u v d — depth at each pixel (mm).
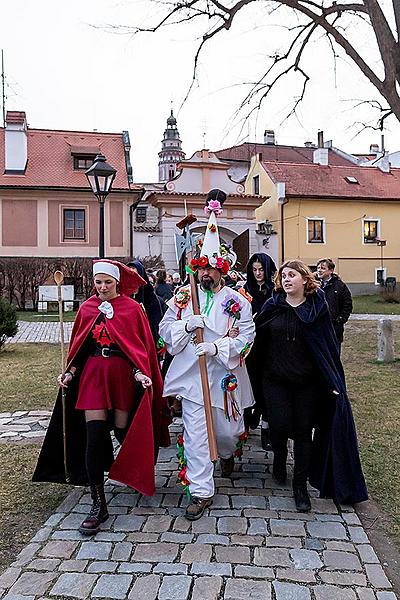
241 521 3865
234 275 4824
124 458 3902
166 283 10469
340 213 35281
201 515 3947
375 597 2990
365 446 5531
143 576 3168
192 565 3279
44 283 27609
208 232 4316
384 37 9023
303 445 4121
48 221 29625
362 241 35750
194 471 4008
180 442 4238
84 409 3824
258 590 3035
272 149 43375
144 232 30328
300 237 34656
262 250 31500
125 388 3920
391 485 4586
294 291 4125
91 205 29969
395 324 18266
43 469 4223
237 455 4719
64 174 30734
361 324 18516
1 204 29328
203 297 4309
